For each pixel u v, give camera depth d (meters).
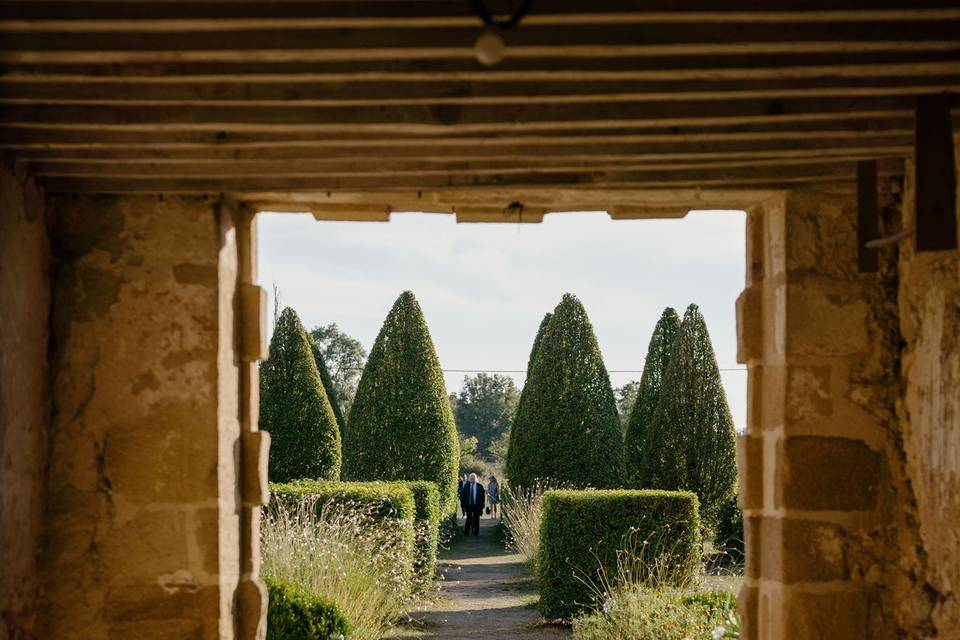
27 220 3.54
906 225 3.68
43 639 3.63
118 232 3.76
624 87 2.92
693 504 9.53
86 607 3.65
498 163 3.50
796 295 3.76
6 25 2.59
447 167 3.51
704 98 2.99
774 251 3.88
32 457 3.58
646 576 9.13
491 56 2.41
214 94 2.98
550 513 9.49
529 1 2.42
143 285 3.75
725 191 3.76
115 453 3.70
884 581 3.70
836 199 3.79
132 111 3.11
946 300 3.42
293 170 3.53
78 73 2.84
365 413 16.22
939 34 2.62
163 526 3.68
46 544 3.67
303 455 15.11
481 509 18.09
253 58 2.75
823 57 2.76
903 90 2.91
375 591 8.18
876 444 3.74
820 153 3.36
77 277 3.74
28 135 3.22
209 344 3.74
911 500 3.67
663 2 2.51
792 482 3.71
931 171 2.95
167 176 3.57
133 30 2.65
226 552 3.79
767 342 3.96
